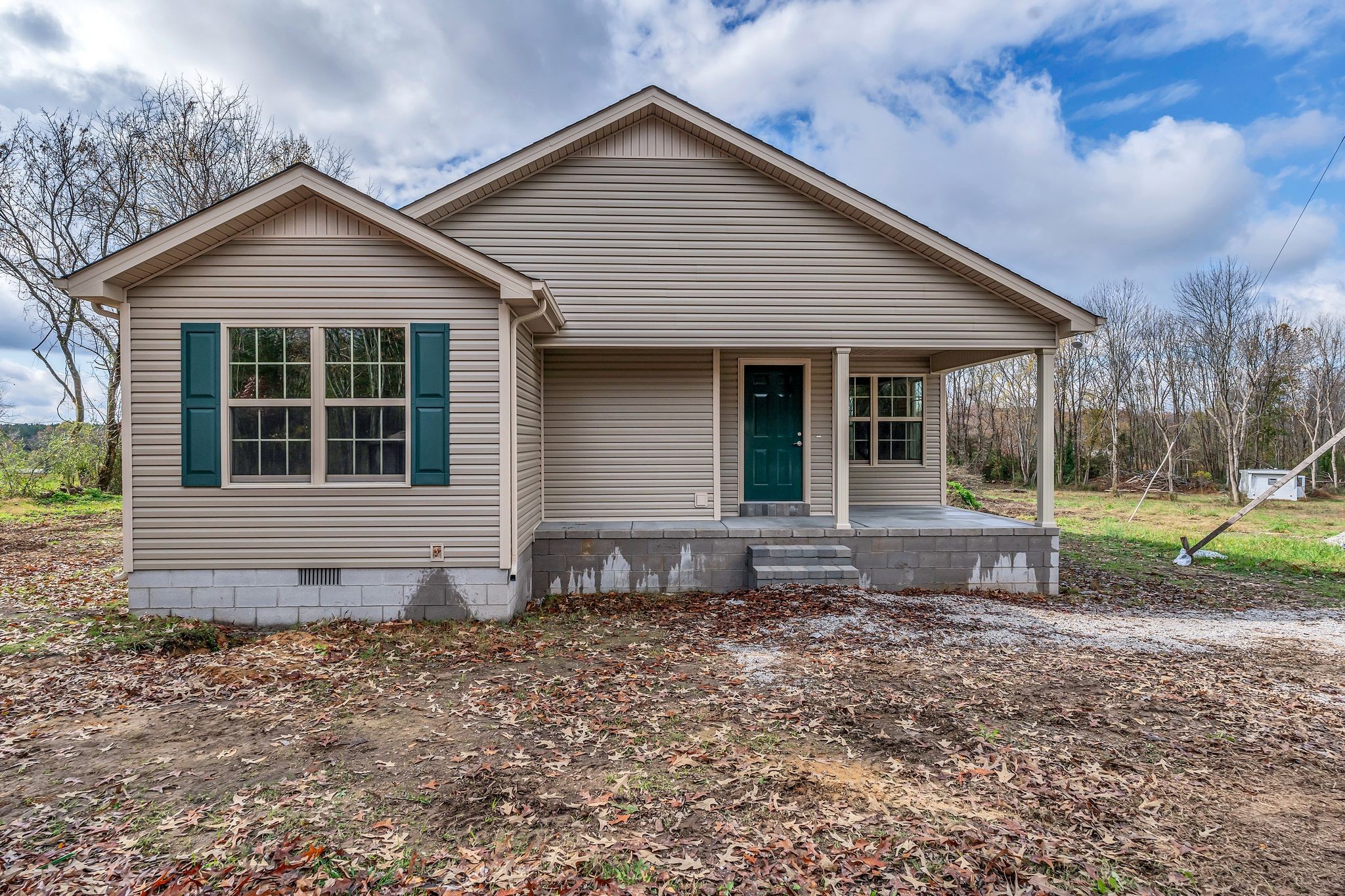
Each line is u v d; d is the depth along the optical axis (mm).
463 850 2721
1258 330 24812
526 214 8016
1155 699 4578
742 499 9836
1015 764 3553
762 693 4621
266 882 2500
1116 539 13867
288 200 6250
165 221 18484
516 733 3938
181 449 6270
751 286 8141
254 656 5301
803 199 8156
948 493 16719
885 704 4422
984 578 8492
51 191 18141
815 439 9930
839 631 6152
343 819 2963
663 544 8227
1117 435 27375
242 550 6344
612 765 3527
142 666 5039
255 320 6301
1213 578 9797
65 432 18750
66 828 2877
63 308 19094
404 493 6461
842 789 3266
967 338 8281
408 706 4359
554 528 8297
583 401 9016
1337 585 9344
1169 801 3197
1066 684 4855
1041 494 8562
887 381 11109
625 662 5344
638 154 8078
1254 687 4852
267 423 6371
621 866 2615
